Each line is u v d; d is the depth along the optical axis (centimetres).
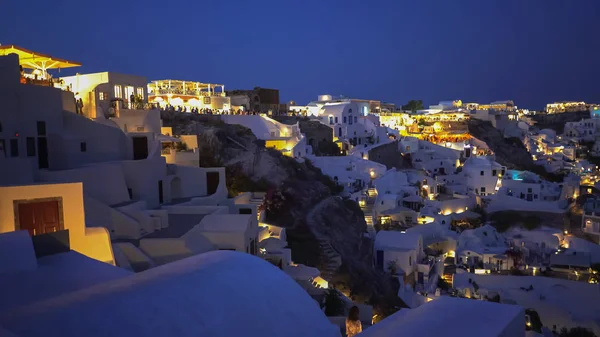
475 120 11319
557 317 3572
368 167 6744
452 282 4444
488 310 785
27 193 1381
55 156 2709
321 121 8194
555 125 14875
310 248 3497
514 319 744
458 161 8544
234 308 655
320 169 5981
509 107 15375
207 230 2462
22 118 2533
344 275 3422
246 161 4484
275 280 762
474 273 4462
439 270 4762
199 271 727
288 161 4975
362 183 6406
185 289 657
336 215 4259
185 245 2189
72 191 1467
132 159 3288
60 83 3641
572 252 4834
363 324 2572
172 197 3441
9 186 1359
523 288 4038
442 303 830
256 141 5038
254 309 672
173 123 4841
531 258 5044
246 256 827
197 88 7075
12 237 1142
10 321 543
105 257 1519
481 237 5272
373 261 4441
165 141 3650
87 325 539
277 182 4416
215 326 611
